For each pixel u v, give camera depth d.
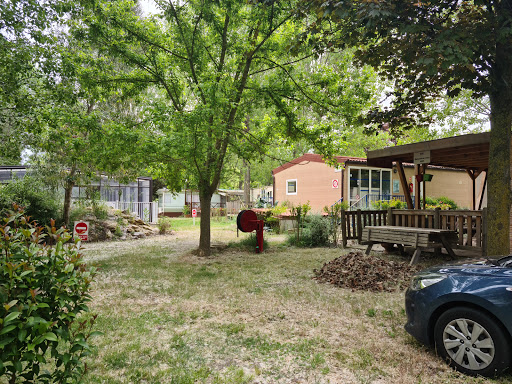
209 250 10.61
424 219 8.96
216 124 8.76
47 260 2.23
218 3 9.23
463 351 3.14
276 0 6.18
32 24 8.77
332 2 5.02
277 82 10.86
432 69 4.63
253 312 5.00
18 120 9.71
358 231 11.18
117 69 11.93
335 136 11.18
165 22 11.33
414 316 3.61
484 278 3.20
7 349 1.89
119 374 3.18
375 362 3.38
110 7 9.27
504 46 5.00
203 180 10.24
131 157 9.05
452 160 11.20
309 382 3.04
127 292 6.19
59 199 14.24
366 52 6.31
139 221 17.73
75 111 9.05
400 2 4.82
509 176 5.18
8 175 16.81
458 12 5.86
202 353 3.66
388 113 7.77
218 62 11.12
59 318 2.18
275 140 12.21
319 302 5.44
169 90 10.68
